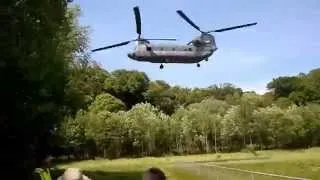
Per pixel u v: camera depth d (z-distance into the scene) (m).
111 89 173.75
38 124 38.97
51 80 34.69
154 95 183.00
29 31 27.11
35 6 27.05
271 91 194.75
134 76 178.75
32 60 28.20
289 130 153.62
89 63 52.25
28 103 34.72
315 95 181.50
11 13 25.50
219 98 192.88
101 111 144.00
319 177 41.28
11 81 30.92
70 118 57.00
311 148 155.00
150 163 118.38
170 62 45.38
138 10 40.81
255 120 151.62
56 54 32.91
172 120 149.25
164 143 147.50
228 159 122.94
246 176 25.44
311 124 155.88
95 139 133.25
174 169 52.00
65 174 8.18
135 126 142.00
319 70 187.00
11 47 26.53
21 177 36.56
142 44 44.53
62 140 50.59
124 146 141.12
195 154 149.00
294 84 187.50
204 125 150.25
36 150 41.41
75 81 50.94
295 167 62.56
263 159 110.25
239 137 153.00
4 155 36.00
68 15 46.81
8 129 35.34
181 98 189.12
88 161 125.00
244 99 156.75
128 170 75.56
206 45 44.59
